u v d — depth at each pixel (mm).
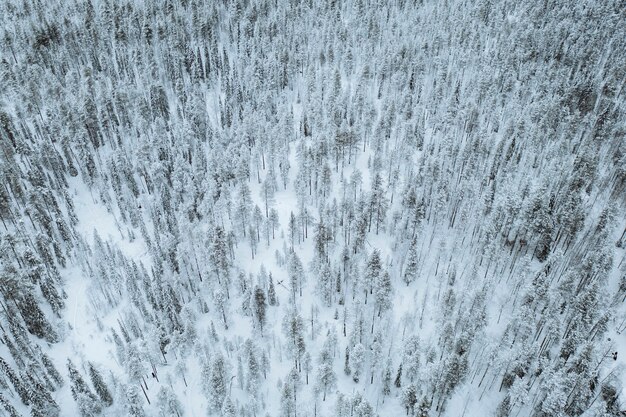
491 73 156375
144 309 89875
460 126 135875
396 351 80500
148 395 78312
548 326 79625
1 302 86188
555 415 64938
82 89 149000
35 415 71375
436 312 85312
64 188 119000
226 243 97562
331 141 122938
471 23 186750
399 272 95188
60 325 89625
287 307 88875
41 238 96875
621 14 183875
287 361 81125
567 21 176125
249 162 124562
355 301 83438
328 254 97062
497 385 76375
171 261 98500
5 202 104688
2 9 192125
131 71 167500
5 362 73938
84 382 74625
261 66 164625
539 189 93938
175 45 174750
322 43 179250
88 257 103875
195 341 81312
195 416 75188
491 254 90750
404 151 120938
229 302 92688
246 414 72625
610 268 84812
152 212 110938
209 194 107750
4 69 151625
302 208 103000
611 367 78312
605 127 123812
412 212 96438
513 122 128375
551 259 88562
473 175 114750
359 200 100812
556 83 145500
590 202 109812
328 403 74500
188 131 134375
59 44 178500
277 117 143750
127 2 195875
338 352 81875
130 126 146250
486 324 79062
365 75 156875
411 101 143375
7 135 128125
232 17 195125
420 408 65062
